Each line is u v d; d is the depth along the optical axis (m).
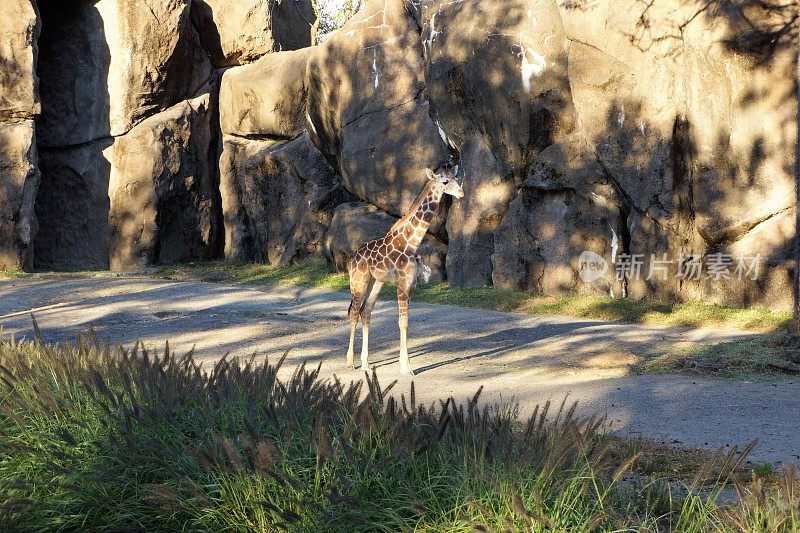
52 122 26.94
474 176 20.17
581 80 17.78
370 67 22.38
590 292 18.03
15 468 6.05
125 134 26.55
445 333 14.90
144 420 5.92
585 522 4.41
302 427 5.61
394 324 15.95
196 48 28.30
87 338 8.36
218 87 29.05
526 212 18.98
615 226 17.72
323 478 5.10
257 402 6.14
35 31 24.47
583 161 18.12
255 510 4.90
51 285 21.12
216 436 5.52
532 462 4.94
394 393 9.91
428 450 5.13
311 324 16.19
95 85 26.64
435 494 4.85
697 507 5.05
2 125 23.97
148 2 26.34
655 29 16.52
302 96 25.25
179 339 14.55
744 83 15.33
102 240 26.94
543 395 9.59
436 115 20.78
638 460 6.55
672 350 12.19
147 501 5.30
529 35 18.62
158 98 27.16
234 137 27.45
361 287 11.77
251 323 16.16
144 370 6.90
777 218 15.26
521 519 4.41
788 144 15.02
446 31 20.16
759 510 4.44
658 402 9.12
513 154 19.27
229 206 27.06
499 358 12.42
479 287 19.92
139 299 19.25
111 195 26.56
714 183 15.84
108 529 5.27
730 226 15.61
